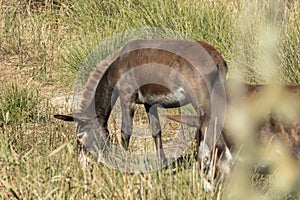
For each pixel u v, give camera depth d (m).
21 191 21.70
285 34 31.44
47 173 22.91
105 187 22.02
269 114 21.95
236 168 22.94
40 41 41.09
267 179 22.17
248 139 22.42
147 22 37.12
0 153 24.06
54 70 38.00
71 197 21.45
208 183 22.56
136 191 21.75
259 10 33.66
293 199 21.50
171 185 21.89
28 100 32.34
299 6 34.19
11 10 44.22
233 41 33.78
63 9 43.62
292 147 21.69
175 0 36.94
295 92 21.89
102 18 40.03
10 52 40.91
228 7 36.06
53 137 28.25
